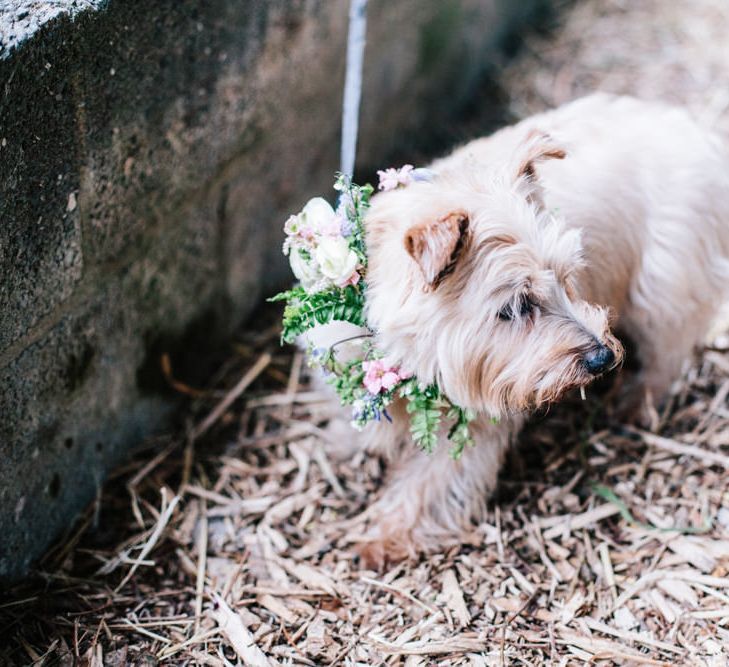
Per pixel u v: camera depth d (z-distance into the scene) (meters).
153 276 1.14
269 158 1.29
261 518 1.13
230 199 1.24
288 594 1.05
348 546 1.10
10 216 0.92
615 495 1.14
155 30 1.03
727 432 1.19
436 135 1.65
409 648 0.99
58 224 0.98
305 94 1.31
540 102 1.70
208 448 1.20
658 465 1.17
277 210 1.34
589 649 0.99
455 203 0.91
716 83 1.67
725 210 1.13
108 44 0.98
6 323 0.94
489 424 1.06
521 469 1.17
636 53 1.77
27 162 0.92
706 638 1.00
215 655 0.99
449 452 1.01
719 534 1.09
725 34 1.79
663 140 1.12
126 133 1.03
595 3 1.92
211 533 1.11
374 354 0.95
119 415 1.14
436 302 0.91
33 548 1.05
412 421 0.99
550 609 1.03
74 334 1.04
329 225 0.92
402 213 0.93
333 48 1.33
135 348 1.14
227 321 1.30
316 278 0.94
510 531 1.11
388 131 1.54
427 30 1.54
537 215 0.95
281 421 1.23
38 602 1.02
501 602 1.04
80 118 0.97
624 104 1.16
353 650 1.00
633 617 1.02
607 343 0.94
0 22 0.90
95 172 1.01
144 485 1.15
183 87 1.09
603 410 1.24
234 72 1.16
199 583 1.06
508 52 1.82
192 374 1.25
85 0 0.95
